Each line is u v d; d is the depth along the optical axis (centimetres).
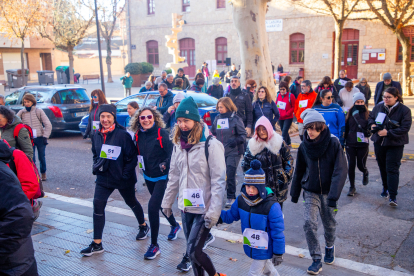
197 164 327
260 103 757
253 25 1094
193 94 934
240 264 403
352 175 620
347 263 405
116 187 435
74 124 1234
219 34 3084
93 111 719
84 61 4756
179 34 3266
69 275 385
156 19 3359
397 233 482
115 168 428
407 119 549
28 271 271
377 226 505
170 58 3356
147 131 420
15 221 252
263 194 299
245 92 765
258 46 1103
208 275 352
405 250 437
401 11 1720
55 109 1200
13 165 326
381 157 588
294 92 994
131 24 3494
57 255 431
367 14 2300
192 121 327
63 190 715
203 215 328
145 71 2973
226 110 577
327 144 365
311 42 2736
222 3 3045
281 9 2788
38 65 3953
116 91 2603
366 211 559
